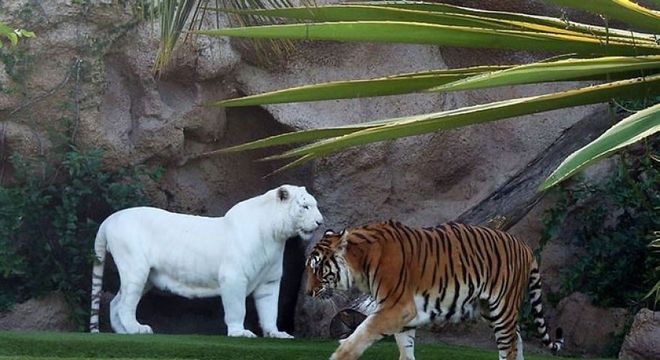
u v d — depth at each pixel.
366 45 14.98
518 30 3.53
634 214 13.84
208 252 12.66
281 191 12.54
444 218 14.84
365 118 14.81
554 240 14.46
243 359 9.98
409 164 15.00
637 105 12.26
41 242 13.60
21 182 13.61
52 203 13.76
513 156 15.15
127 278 12.72
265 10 3.86
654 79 3.19
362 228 9.12
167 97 14.31
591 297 13.61
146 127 14.07
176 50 13.86
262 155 15.35
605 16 3.18
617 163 13.41
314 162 14.78
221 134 14.79
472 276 9.21
